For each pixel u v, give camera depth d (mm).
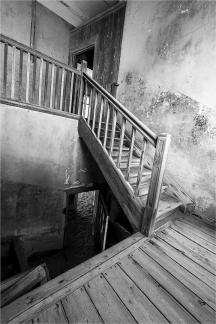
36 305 1312
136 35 4262
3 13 4742
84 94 3895
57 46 6160
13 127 3014
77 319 1247
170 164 3551
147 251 2070
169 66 3588
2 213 3207
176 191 3467
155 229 2566
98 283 1559
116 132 4441
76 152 3961
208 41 3010
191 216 3189
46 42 5816
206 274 1814
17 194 3311
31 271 2020
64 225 4168
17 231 3455
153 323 1275
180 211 3350
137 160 3701
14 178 3203
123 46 4590
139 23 4188
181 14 3381
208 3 2996
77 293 1444
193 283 1684
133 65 4336
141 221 2398
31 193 3482
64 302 1359
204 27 3055
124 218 5742
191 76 3244
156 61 3830
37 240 3793
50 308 1305
